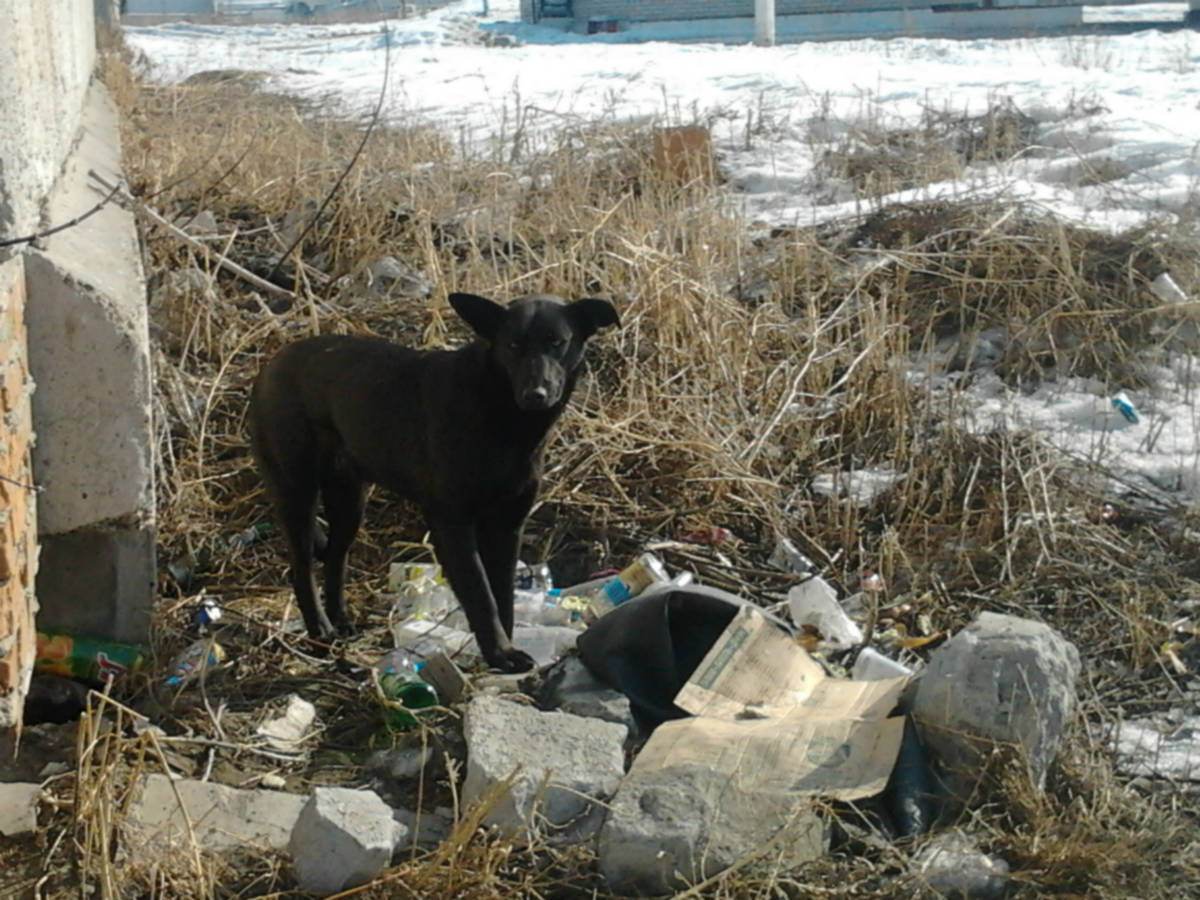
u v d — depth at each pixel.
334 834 3.64
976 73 10.58
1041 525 4.81
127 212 5.11
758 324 5.53
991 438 5.14
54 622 4.22
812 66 11.65
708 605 4.19
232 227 6.43
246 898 3.65
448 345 5.43
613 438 5.05
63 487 4.12
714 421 5.16
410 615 4.53
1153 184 6.76
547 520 4.91
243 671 4.29
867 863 3.68
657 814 3.70
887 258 5.98
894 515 4.91
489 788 3.76
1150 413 5.40
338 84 12.44
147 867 3.65
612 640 4.13
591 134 7.83
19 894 3.61
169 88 11.09
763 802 3.73
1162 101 8.81
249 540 4.83
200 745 4.03
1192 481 5.03
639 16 22.27
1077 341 5.70
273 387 4.43
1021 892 3.64
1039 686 3.84
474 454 4.17
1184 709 4.20
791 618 4.52
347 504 4.47
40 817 3.77
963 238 6.19
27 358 4.01
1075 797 3.86
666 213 6.16
